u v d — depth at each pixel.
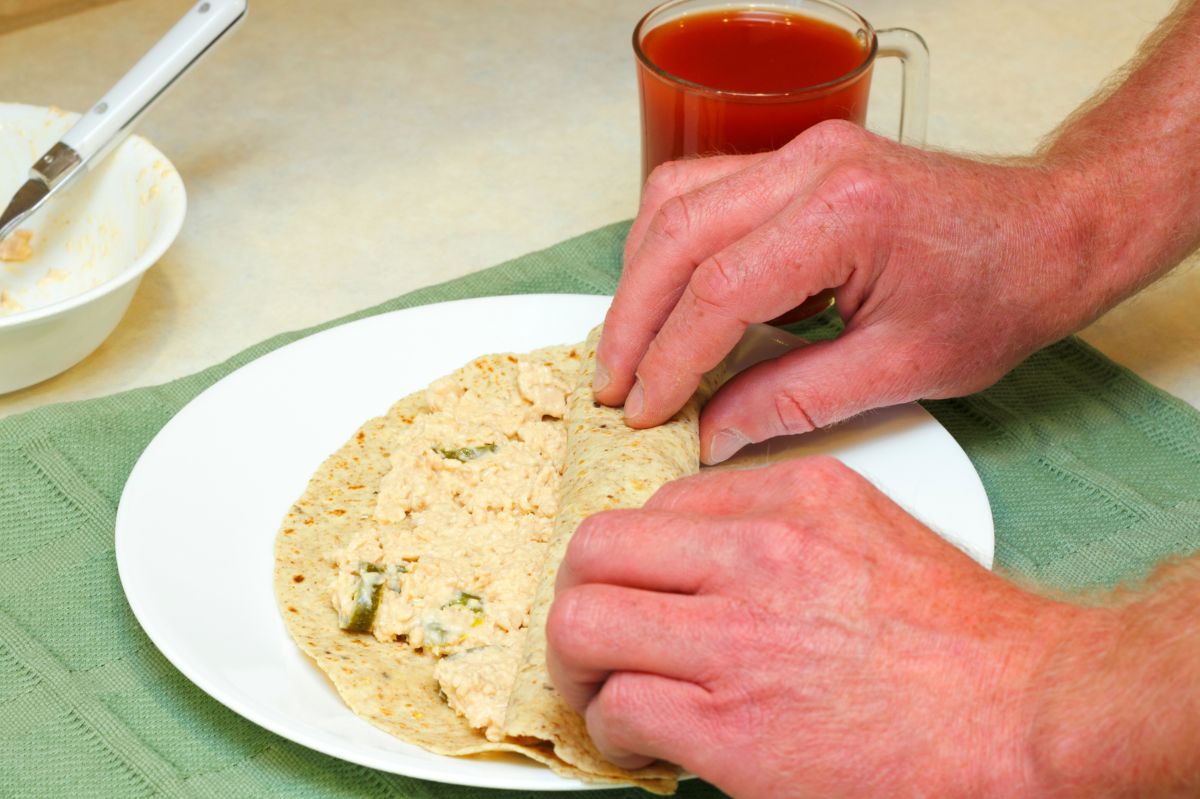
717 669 0.65
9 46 1.03
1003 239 0.77
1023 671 0.64
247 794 0.70
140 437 0.80
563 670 0.66
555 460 0.78
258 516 0.77
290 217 0.93
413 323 0.83
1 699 0.72
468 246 0.92
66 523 0.77
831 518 0.66
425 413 0.80
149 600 0.72
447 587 0.73
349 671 0.71
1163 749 0.62
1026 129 1.00
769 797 0.65
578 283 0.88
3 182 0.89
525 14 1.10
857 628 0.65
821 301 0.85
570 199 0.95
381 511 0.76
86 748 0.71
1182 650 0.63
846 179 0.75
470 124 1.00
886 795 0.64
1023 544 0.77
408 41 1.07
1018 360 0.80
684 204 0.76
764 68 0.87
